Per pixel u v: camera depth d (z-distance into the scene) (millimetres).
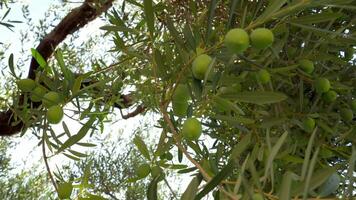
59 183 402
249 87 476
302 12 516
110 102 555
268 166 270
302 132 525
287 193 239
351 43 466
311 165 243
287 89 518
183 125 351
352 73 548
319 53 486
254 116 500
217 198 315
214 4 346
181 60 367
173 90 359
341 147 532
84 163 955
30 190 1175
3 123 845
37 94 405
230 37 323
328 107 519
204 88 342
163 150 404
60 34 893
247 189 263
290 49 487
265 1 467
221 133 560
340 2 333
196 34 346
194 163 329
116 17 474
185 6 520
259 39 330
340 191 447
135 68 616
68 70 408
